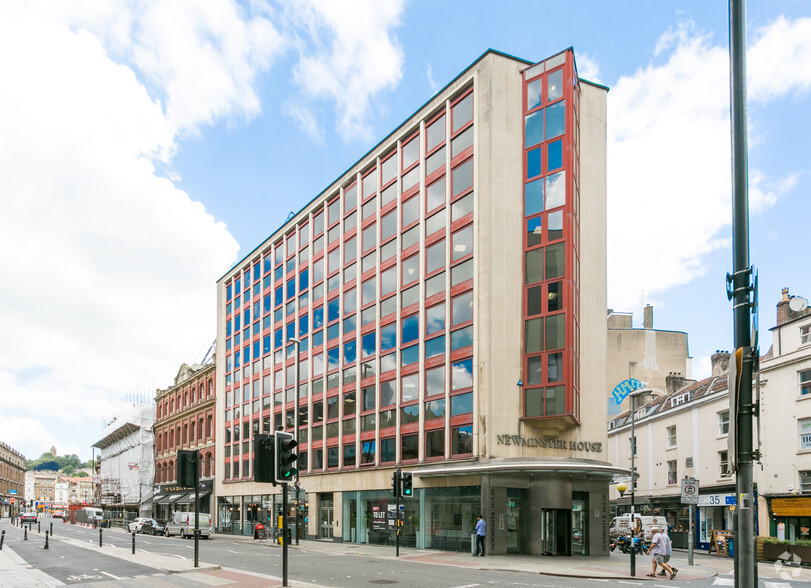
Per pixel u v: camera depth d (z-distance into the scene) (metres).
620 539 35.84
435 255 35.94
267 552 30.69
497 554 28.05
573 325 30.17
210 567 20.69
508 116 32.97
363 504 39.31
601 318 33.31
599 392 32.31
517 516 29.30
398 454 36.50
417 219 37.91
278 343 54.00
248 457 56.91
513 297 31.47
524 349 31.11
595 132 35.38
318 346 47.44
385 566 23.19
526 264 31.83
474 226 32.81
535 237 31.72
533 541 28.70
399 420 36.97
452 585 17.31
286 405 51.12
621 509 52.28
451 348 33.56
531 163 32.56
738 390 7.12
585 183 34.41
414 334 36.91
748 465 7.00
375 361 40.22
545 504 29.06
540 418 29.86
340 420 43.09
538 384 30.25
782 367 33.56
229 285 65.50
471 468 28.55
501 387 30.36
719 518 38.47
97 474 116.44
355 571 21.20
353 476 40.44
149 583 16.97
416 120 38.81
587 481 30.16
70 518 93.06
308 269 50.25
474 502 30.05
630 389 53.34
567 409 29.19
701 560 28.52
